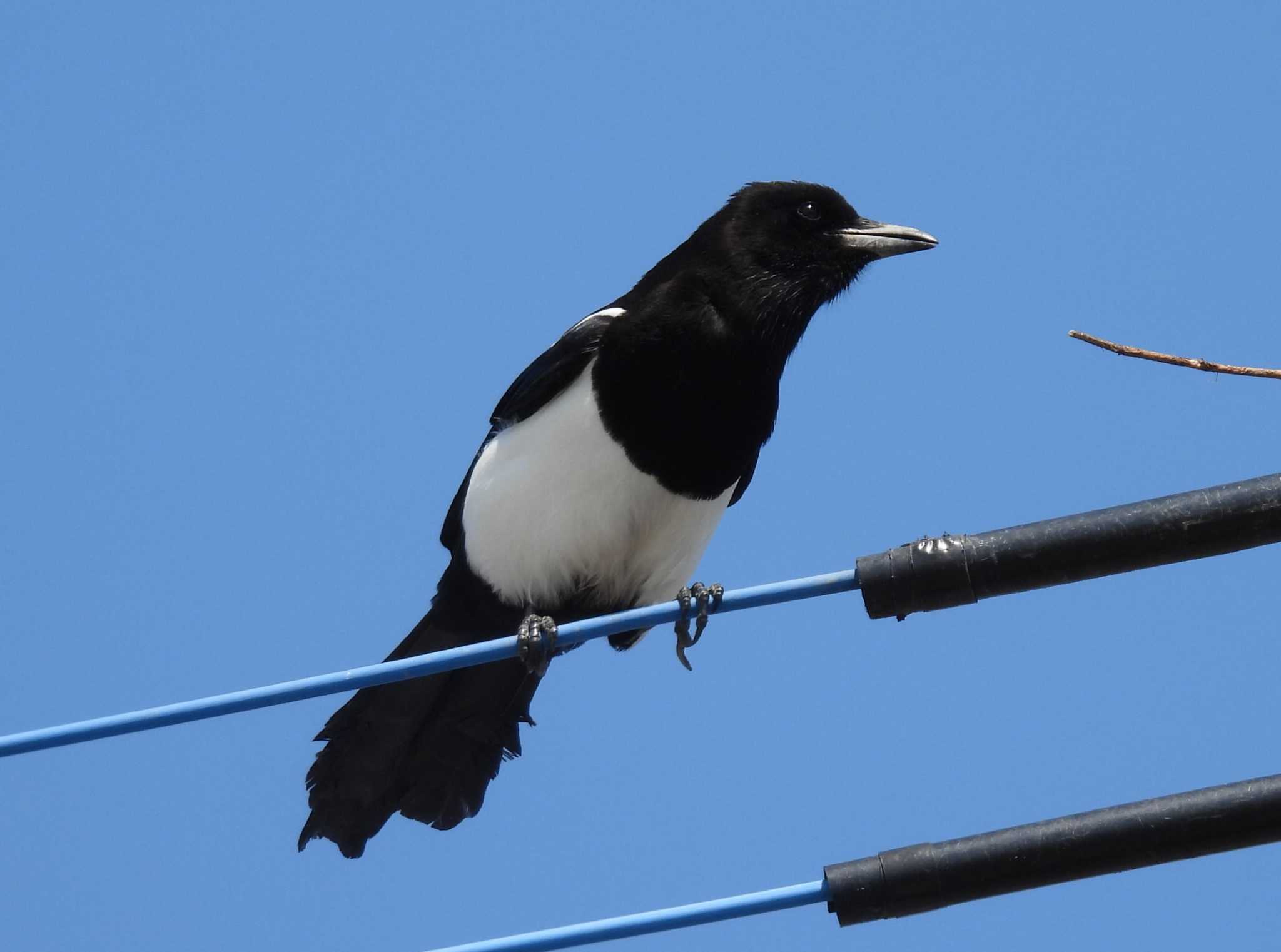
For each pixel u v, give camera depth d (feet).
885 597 27.94
